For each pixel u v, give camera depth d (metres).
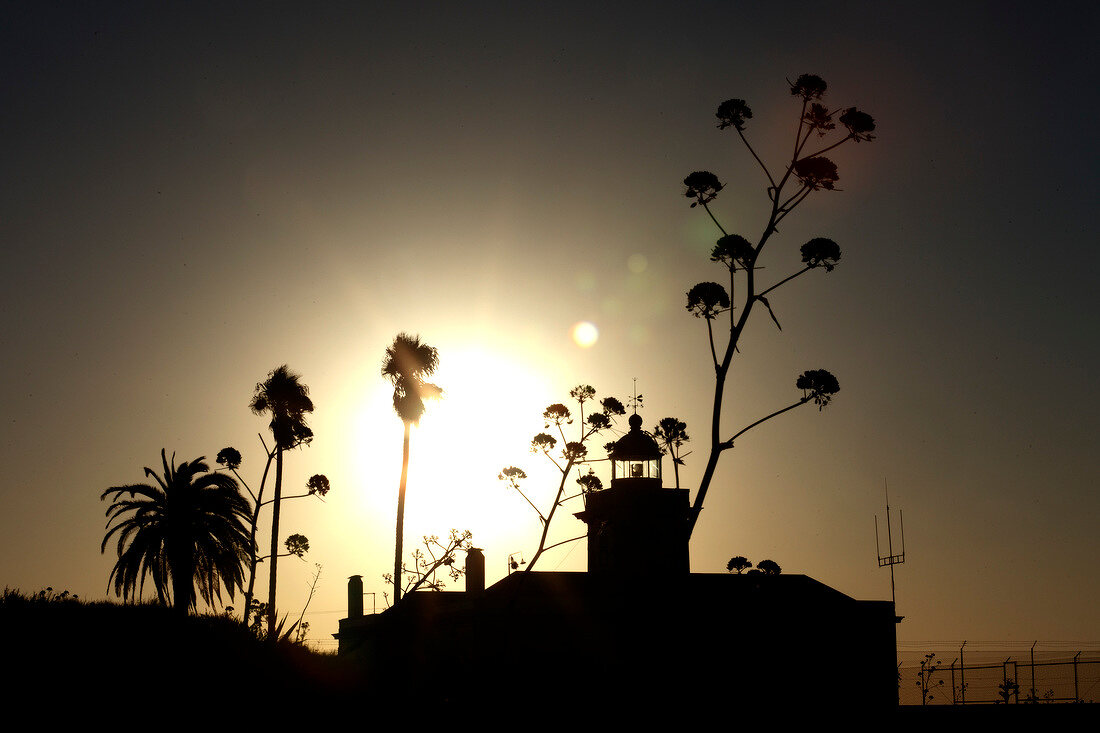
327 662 43.34
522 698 43.34
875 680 50.44
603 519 54.59
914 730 40.75
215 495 51.97
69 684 30.39
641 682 46.34
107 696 30.20
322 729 32.72
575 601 48.66
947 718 42.06
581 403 46.53
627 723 42.84
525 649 47.31
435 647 50.31
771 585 52.84
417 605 52.62
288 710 33.41
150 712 29.84
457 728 36.94
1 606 36.75
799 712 47.66
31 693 29.39
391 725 35.12
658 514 53.62
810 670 49.47
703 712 46.34
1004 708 43.91
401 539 49.97
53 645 33.19
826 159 28.41
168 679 32.34
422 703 39.31
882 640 51.25
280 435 56.56
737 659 48.75
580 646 47.72
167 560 50.03
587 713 42.94
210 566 51.53
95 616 37.03
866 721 44.22
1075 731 38.66
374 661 47.53
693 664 48.06
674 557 53.25
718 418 29.11
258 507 56.00
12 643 32.91
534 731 38.88
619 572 53.12
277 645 39.84
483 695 43.47
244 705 32.59
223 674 34.12
